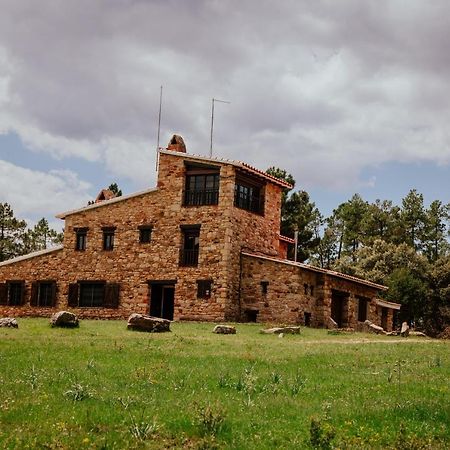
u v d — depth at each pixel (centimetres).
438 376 1994
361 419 1415
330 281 4756
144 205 4994
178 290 4762
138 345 2562
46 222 9269
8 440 1175
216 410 1352
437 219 10288
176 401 1518
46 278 5269
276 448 1207
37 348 2338
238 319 4691
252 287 4675
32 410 1384
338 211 10769
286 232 7569
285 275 4547
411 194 10450
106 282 5041
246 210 4909
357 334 3938
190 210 4822
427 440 1273
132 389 1648
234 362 2150
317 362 2231
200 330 3650
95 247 5128
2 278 5416
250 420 1379
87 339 2744
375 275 7569
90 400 1504
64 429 1257
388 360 2352
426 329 7125
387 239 10031
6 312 5366
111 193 6019
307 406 1522
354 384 1823
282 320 4503
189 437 1262
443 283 7425
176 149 5094
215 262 4672
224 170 4756
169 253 4847
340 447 1212
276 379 1814
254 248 4959
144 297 4884
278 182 5219
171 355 2270
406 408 1507
